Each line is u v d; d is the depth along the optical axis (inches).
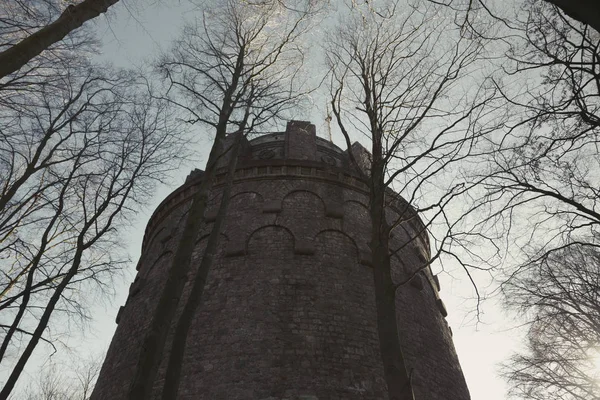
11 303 402.3
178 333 299.0
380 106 405.4
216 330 490.3
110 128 455.2
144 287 642.2
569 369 671.1
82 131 449.4
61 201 430.6
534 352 718.5
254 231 585.0
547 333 626.5
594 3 120.0
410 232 718.5
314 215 609.0
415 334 544.4
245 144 767.1
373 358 481.7
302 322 490.9
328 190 649.0
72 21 258.4
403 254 650.2
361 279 556.1
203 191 384.2
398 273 609.0
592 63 228.8
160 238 687.1
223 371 452.1
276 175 652.7
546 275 506.0
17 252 463.2
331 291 526.9
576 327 602.2
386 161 369.4
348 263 566.3
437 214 329.4
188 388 445.7
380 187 372.2
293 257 554.9
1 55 226.7
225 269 549.3
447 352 588.4
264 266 544.1
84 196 440.8
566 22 253.3
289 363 454.6
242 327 486.3
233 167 459.2
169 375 275.3
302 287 523.8
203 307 517.0
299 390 434.6
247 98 461.4
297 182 649.0
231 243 573.9
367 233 619.8
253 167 663.1
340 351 474.6
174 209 713.6
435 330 593.6
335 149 818.2
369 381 459.8
